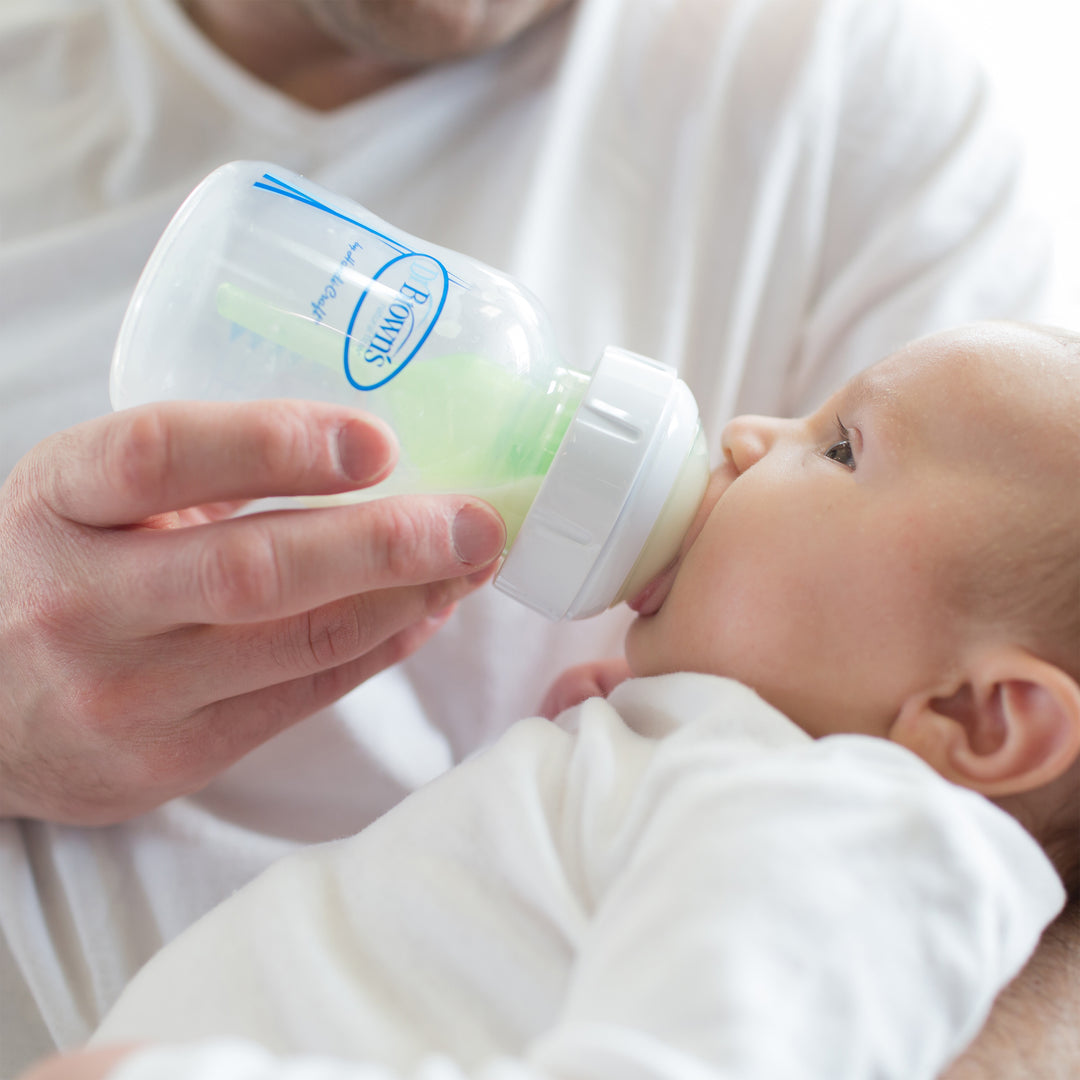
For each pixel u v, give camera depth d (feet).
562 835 1.90
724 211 3.55
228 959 1.92
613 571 2.09
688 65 3.58
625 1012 1.43
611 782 1.89
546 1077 1.35
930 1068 1.49
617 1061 1.30
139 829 2.77
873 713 2.08
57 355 3.20
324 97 3.71
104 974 2.63
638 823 1.79
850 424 2.30
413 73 3.72
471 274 2.16
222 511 2.75
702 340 3.55
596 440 2.01
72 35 3.66
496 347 2.07
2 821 2.72
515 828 1.91
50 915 2.70
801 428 2.44
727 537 2.23
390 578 1.89
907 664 2.04
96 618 2.09
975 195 3.50
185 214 2.03
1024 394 2.11
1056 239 3.62
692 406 2.15
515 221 3.36
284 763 2.96
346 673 2.57
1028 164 3.66
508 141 3.57
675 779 1.79
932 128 3.59
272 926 1.94
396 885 1.94
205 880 2.80
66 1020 2.58
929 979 1.51
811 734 2.12
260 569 1.83
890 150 3.59
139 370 2.05
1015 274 3.43
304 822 3.05
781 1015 1.40
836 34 3.56
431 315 2.03
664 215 3.52
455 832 1.98
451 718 3.22
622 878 1.68
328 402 1.98
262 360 2.02
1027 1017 2.02
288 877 2.05
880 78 3.62
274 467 1.77
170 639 2.15
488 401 2.04
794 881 1.52
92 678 2.22
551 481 2.01
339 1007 1.75
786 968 1.44
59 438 2.05
